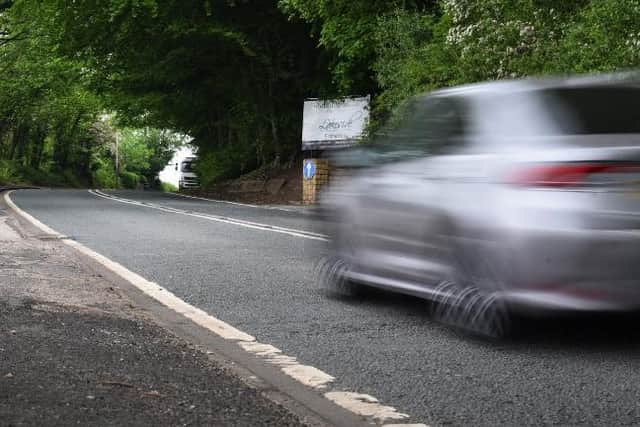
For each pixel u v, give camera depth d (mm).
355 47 24438
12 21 44812
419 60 20188
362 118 27234
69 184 78312
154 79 35250
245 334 5770
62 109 65562
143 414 3703
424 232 5871
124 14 30797
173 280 8344
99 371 4453
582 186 4852
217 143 43156
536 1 16469
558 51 15539
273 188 31609
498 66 16438
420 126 6309
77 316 6051
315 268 9234
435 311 6496
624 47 13422
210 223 16078
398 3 24344
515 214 5043
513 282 5090
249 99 34875
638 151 4867
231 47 32406
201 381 4398
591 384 4547
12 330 5367
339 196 7094
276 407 3963
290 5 26703
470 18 17641
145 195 32312
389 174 6383
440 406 4152
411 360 5082
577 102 5496
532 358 5102
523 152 5195
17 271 8406
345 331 5922
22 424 3451
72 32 31797
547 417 3979
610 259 4785
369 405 4121
